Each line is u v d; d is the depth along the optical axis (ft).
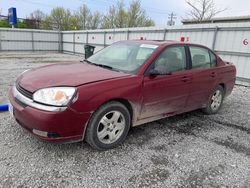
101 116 9.45
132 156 9.77
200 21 71.72
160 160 9.62
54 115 8.18
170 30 37.99
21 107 8.80
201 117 15.52
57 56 63.46
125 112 10.27
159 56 11.63
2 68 34.42
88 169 8.62
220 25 30.78
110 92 9.37
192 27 34.32
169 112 12.59
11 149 9.59
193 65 13.52
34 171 8.26
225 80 16.16
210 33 32.19
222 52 31.27
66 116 8.38
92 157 9.45
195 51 13.96
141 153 10.08
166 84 11.59
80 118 8.74
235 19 62.75
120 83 9.79
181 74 12.46
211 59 15.19
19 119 9.00
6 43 68.95
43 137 8.48
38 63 43.96
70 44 73.26
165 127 13.28
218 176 8.80
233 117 15.92
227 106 18.79
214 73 14.92
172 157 9.93
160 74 10.89
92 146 9.71
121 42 14.21
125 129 10.53
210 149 10.92
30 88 8.92
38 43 74.28
